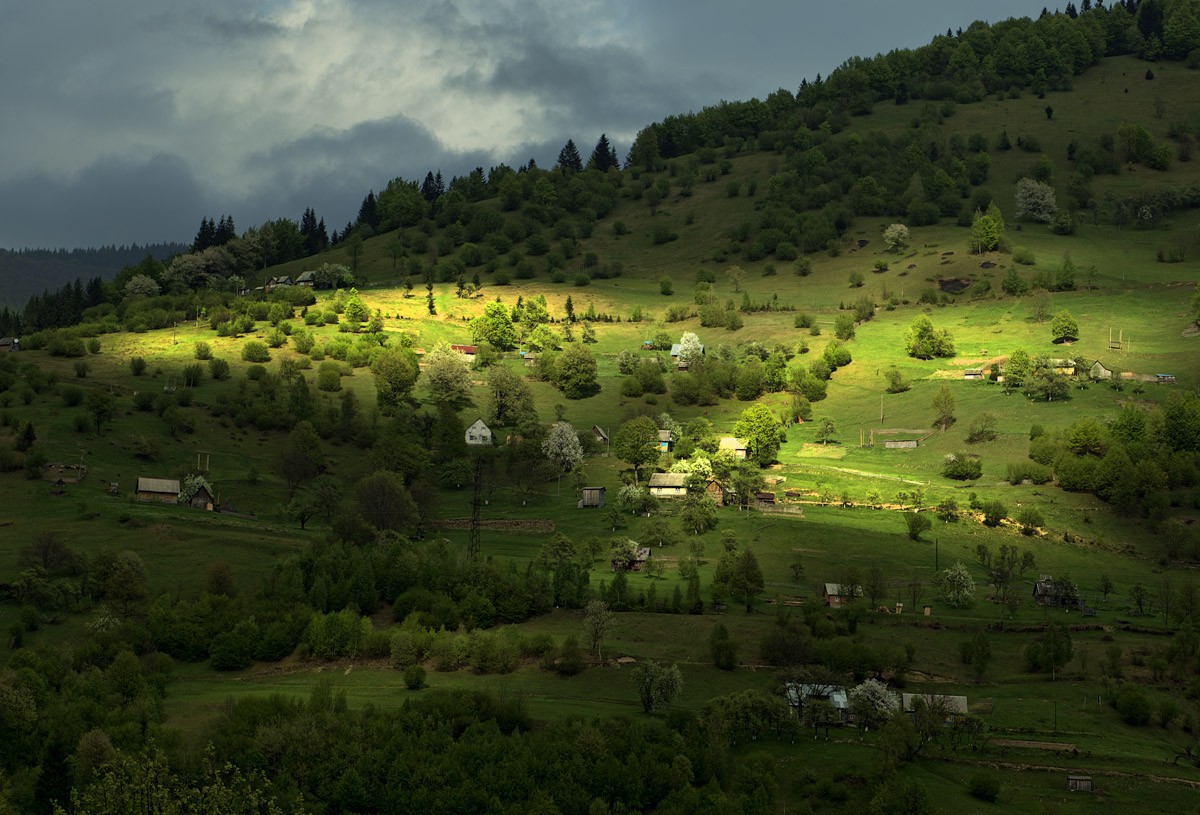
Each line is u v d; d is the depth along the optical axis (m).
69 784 107.81
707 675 147.12
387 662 151.38
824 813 112.19
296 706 127.12
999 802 116.06
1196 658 155.62
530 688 142.38
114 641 147.62
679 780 114.31
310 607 161.12
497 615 165.88
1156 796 119.00
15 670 130.62
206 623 155.25
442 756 115.75
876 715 133.00
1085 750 128.88
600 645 152.88
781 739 130.00
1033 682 150.75
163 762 101.81
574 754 116.62
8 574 166.38
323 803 111.44
